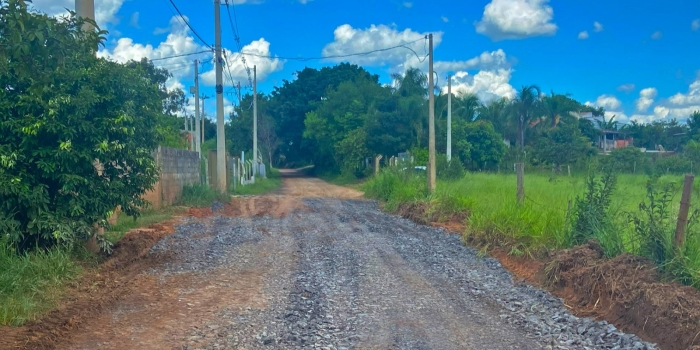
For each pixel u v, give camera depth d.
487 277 8.99
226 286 8.16
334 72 66.31
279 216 17.44
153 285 8.10
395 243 12.24
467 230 12.60
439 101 44.41
